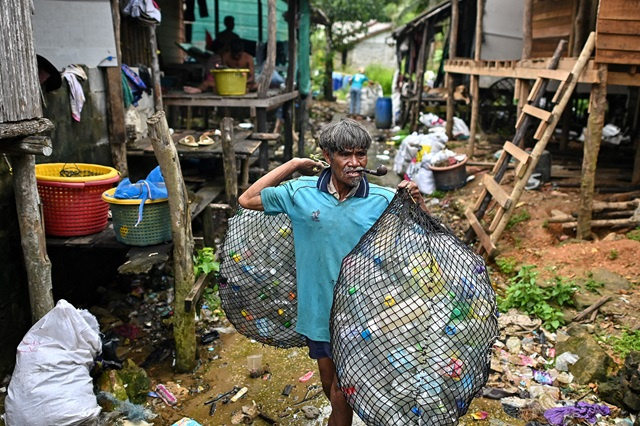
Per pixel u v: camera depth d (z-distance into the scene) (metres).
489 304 2.60
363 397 2.43
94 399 3.33
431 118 12.61
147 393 3.86
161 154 3.68
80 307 5.14
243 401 3.83
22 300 4.22
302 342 3.21
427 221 2.63
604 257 5.37
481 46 10.53
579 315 4.62
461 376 2.42
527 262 5.68
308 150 12.93
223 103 8.62
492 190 6.26
